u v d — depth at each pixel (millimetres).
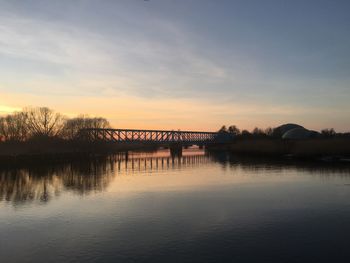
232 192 47188
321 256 23312
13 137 135750
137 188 52094
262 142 156750
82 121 187000
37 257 23906
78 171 79562
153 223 31562
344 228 29312
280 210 35906
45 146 131500
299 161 95250
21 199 43812
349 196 42719
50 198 44312
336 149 109625
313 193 45094
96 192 48594
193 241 26500
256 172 71688
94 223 31828
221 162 104938
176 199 42656
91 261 22984
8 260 23500
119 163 106938
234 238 27078
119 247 25422
